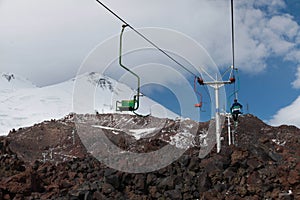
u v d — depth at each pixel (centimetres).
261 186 1642
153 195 1664
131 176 1731
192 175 1769
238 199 1593
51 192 1596
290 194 1592
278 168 1727
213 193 1642
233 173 1736
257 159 1808
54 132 11244
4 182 1566
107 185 1639
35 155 6619
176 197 1645
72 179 1827
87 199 1538
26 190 1569
